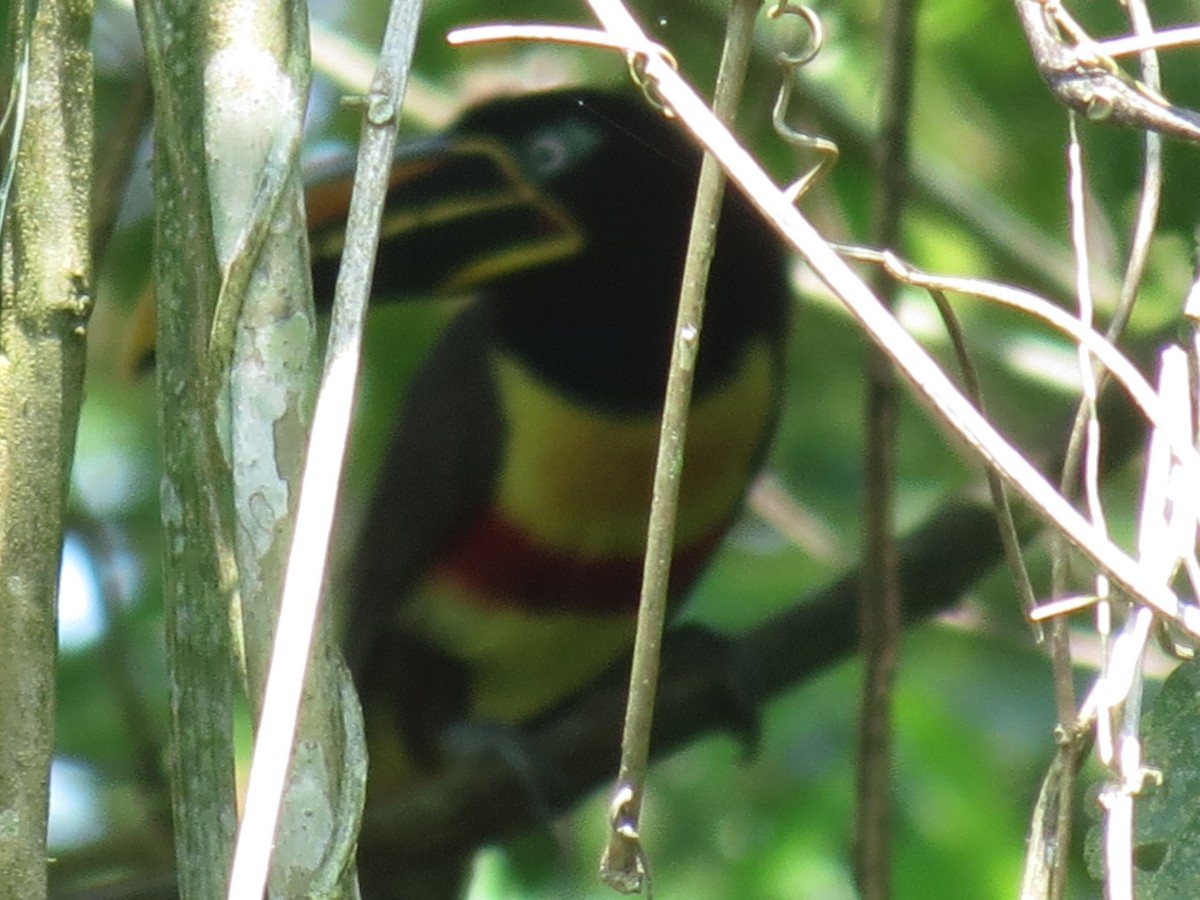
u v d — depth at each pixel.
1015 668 8.14
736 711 7.14
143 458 8.27
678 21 7.20
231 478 2.60
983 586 8.06
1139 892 2.87
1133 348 5.73
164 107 2.78
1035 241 7.80
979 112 8.18
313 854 2.47
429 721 7.90
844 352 8.84
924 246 7.81
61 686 7.59
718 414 7.24
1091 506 2.85
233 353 2.60
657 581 2.83
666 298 7.18
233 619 2.62
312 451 2.46
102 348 8.41
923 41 7.28
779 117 3.16
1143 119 2.70
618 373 7.21
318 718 2.51
